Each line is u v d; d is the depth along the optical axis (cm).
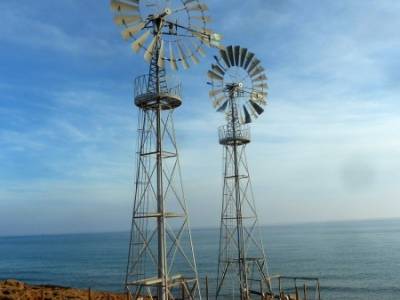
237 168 4522
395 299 6694
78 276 10719
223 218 4547
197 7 3362
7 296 5353
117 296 6231
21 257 18362
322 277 8794
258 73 4728
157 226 3017
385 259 11444
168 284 3081
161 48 3141
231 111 4494
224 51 4512
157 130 3127
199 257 13938
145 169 3117
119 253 17662
